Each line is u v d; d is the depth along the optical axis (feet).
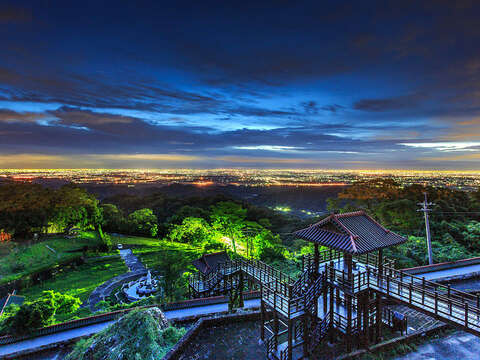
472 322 44.45
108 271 160.76
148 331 58.54
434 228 135.44
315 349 56.95
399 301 52.47
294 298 57.00
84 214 224.33
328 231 59.26
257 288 96.53
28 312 68.80
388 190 179.32
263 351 58.75
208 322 67.41
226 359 56.34
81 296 127.44
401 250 116.67
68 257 169.07
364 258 69.72
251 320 70.23
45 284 143.95
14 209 193.88
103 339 59.06
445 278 83.92
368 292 55.52
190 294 95.20
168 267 103.19
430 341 57.88
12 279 135.54
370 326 58.49
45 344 65.41
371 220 62.18
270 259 138.51
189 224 162.40
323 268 64.49
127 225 243.81
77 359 57.16
